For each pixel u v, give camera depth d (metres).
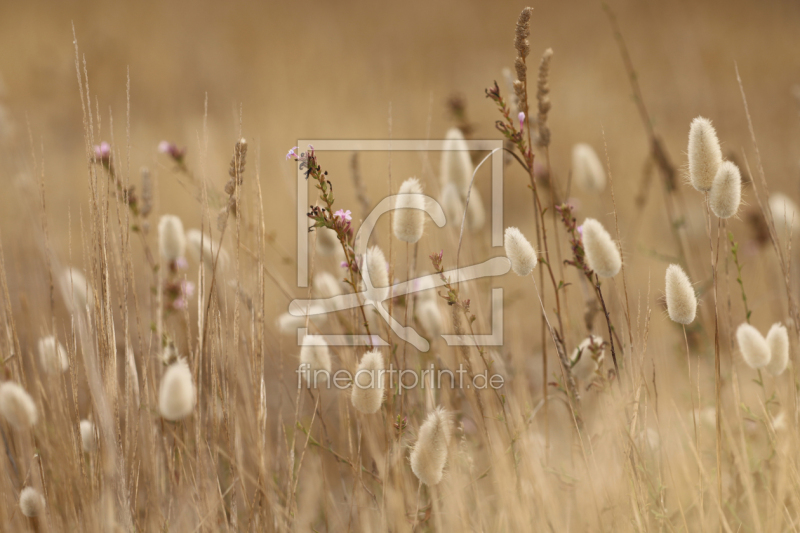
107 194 3.92
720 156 3.88
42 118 10.17
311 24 15.62
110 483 3.89
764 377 4.04
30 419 3.89
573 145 8.94
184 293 3.93
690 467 3.96
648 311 3.90
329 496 3.95
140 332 3.91
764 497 3.94
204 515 3.90
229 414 3.92
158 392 3.95
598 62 13.00
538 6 16.47
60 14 14.16
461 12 16.20
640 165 8.06
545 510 3.91
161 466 3.95
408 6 16.38
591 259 3.90
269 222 6.34
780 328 3.91
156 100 11.34
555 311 3.94
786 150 8.27
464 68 13.19
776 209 4.06
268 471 3.95
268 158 7.84
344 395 3.95
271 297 4.20
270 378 4.10
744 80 11.73
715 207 3.88
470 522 3.92
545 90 3.96
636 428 3.91
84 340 3.89
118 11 14.71
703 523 3.89
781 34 13.83
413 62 13.59
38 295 4.02
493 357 3.97
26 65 11.70
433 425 3.87
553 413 4.04
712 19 14.87
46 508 3.91
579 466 3.93
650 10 15.60
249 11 15.84
